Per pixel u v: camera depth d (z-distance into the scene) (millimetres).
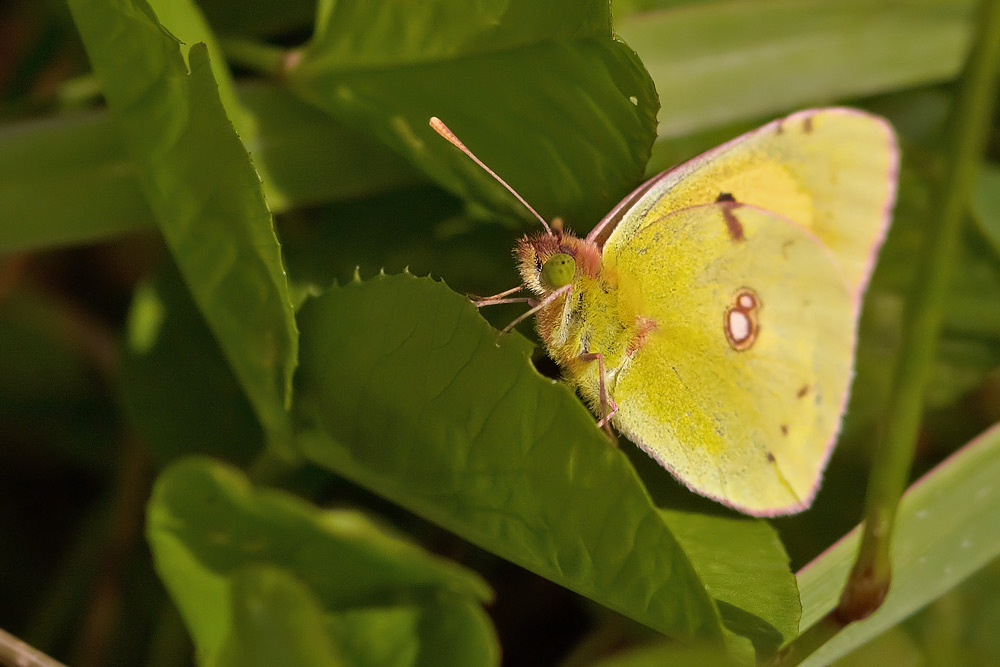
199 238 433
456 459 432
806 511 457
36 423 469
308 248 455
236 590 416
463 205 456
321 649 417
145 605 459
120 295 475
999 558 453
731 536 443
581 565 429
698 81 464
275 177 454
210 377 455
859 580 433
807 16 465
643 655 428
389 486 436
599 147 439
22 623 463
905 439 434
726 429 450
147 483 460
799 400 449
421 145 448
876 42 466
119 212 454
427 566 427
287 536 427
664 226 448
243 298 434
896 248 464
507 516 431
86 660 458
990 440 448
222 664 420
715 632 426
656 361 450
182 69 427
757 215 448
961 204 438
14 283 470
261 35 467
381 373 433
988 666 450
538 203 447
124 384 455
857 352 464
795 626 434
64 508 469
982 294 465
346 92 449
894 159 448
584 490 426
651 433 450
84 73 473
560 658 461
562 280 443
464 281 454
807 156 449
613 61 433
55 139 452
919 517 447
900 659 451
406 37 442
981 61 439
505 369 427
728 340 449
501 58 438
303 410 440
